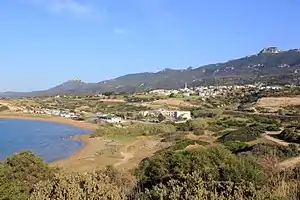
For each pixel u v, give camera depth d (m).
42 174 15.80
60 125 121.31
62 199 7.81
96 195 7.98
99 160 51.84
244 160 17.36
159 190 8.73
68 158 58.97
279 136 57.09
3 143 77.81
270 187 10.68
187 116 117.00
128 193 12.07
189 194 7.81
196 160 16.97
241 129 65.12
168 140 69.75
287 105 109.94
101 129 96.88
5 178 10.66
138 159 49.78
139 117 127.38
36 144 77.75
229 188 7.87
